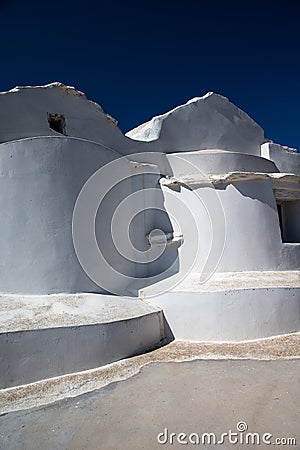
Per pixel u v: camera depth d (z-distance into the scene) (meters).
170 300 8.32
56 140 8.08
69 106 10.28
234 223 9.45
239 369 6.47
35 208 7.71
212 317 7.97
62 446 4.46
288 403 5.19
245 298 8.09
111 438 4.57
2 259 7.45
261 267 9.41
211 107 12.95
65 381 6.12
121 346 7.08
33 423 4.97
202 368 6.57
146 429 4.73
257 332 8.08
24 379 5.98
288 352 7.20
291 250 9.95
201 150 12.44
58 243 7.80
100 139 10.70
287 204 11.74
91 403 5.46
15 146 7.78
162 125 11.77
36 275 7.54
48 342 6.24
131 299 8.49
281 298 8.36
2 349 5.86
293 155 14.07
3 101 9.16
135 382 6.11
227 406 5.20
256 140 14.02
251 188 9.73
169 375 6.33
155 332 7.95
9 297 7.21
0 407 5.36
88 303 7.52
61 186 8.00
